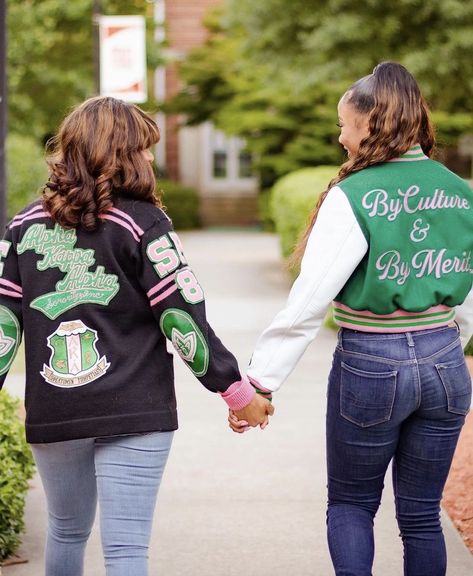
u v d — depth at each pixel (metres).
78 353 2.98
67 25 21.34
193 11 28.58
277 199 15.12
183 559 4.38
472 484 5.23
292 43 16.88
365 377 3.14
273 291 13.63
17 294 3.09
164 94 28.59
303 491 5.30
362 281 3.14
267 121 23.88
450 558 4.32
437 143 3.44
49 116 21.95
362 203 3.11
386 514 4.91
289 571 4.25
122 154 3.03
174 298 2.98
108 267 2.99
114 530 3.01
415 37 15.82
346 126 3.29
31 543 4.55
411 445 3.27
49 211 3.01
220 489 5.32
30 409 3.03
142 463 3.01
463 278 3.22
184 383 7.98
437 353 3.15
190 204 27.53
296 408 7.11
